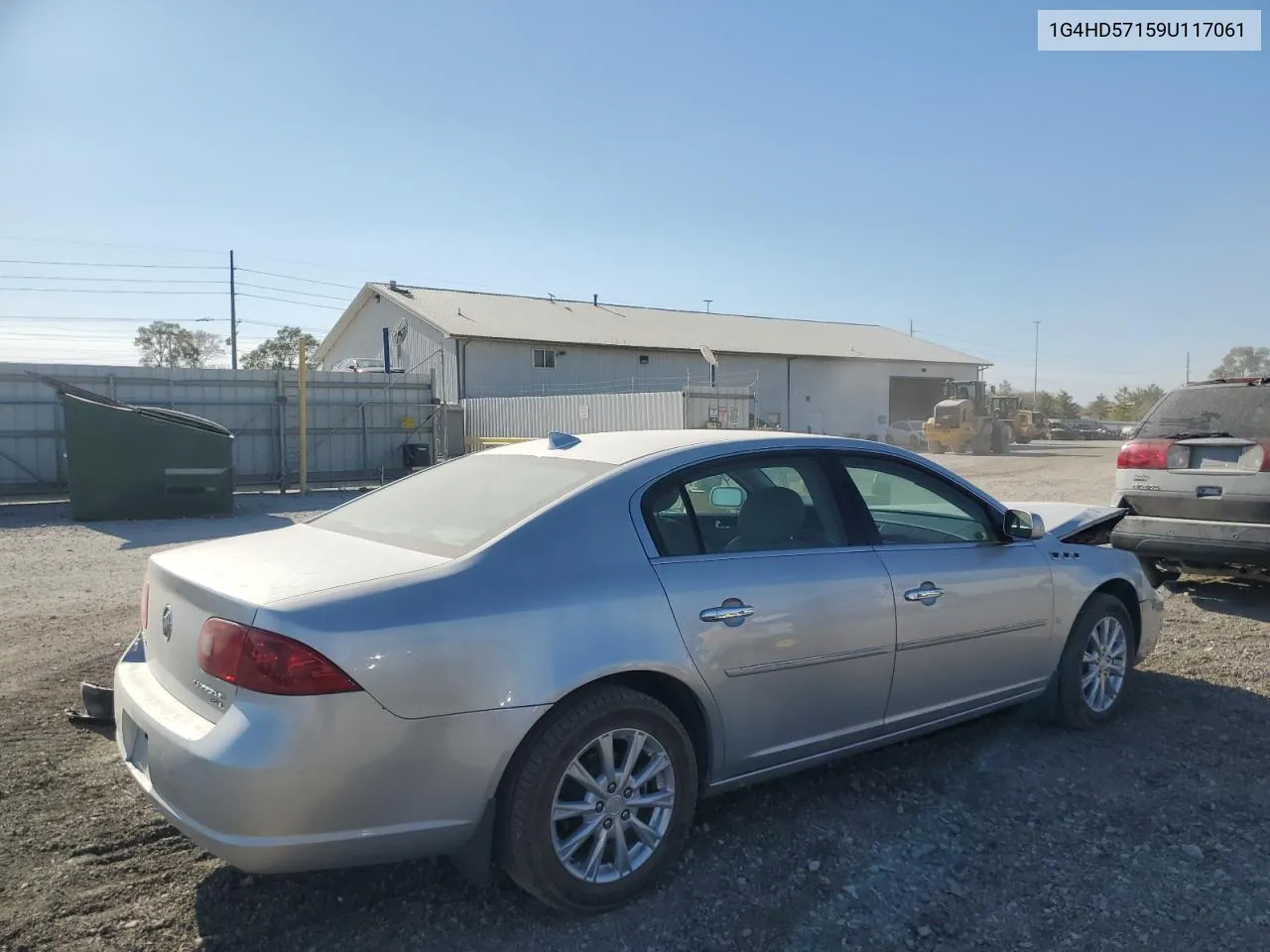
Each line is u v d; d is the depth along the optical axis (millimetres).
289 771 2660
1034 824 3787
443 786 2855
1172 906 3170
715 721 3408
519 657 2949
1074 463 30031
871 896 3256
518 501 3500
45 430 19062
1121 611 5027
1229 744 4641
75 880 3303
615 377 38844
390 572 3016
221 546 3600
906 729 4066
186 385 21094
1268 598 7965
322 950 2943
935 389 54938
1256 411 7156
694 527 3562
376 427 24031
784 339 47000
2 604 8023
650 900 3234
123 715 3262
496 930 3062
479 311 39469
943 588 4090
